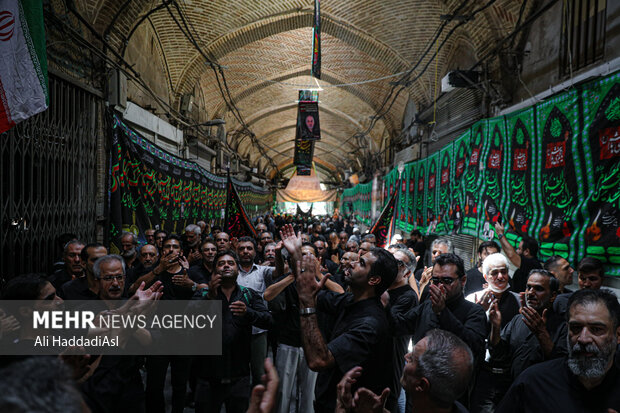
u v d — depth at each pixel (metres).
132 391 2.43
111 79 6.57
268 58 13.88
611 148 3.96
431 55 10.78
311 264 2.05
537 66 6.56
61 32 5.32
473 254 8.42
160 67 10.15
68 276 3.91
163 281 3.71
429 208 10.76
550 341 2.25
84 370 1.85
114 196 6.00
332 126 24.03
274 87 17.34
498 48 7.30
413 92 12.62
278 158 37.31
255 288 4.09
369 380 2.02
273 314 3.34
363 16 10.58
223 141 17.28
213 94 14.56
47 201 5.00
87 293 3.12
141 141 7.10
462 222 7.96
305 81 16.98
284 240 2.12
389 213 7.07
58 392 0.66
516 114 5.95
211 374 2.98
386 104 15.93
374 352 2.01
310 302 1.98
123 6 6.46
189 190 10.04
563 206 4.66
